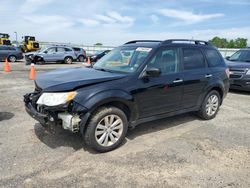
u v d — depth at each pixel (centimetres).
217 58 610
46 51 2239
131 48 507
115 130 418
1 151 400
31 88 921
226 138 486
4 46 2286
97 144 397
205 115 585
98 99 380
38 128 501
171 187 321
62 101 366
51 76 436
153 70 427
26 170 349
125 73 443
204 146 445
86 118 379
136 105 434
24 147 418
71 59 2380
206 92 567
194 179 340
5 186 312
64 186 316
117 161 382
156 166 370
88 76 420
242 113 668
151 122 565
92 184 322
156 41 530
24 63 2216
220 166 377
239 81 926
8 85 973
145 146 438
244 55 1061
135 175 345
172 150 425
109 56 540
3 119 552
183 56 520
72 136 464
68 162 375
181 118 602
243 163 388
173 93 490
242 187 326
